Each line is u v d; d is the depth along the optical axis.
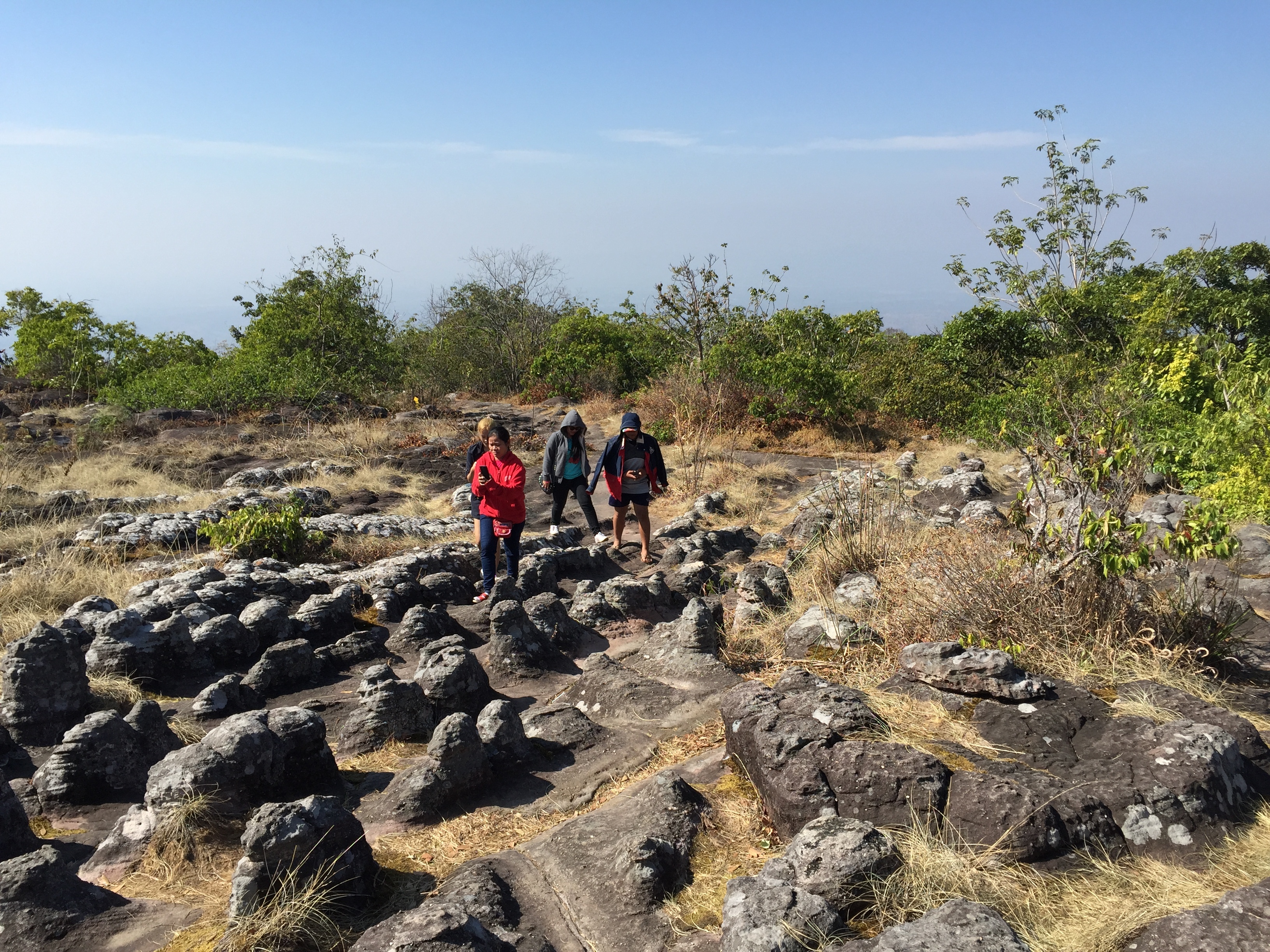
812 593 7.08
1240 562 6.43
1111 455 5.19
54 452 16.59
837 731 3.84
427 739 4.84
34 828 3.90
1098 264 28.23
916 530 8.05
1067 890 3.02
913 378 19.59
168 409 20.50
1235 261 24.06
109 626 5.59
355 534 10.59
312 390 22.50
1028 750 3.83
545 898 3.30
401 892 3.41
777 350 24.73
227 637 6.02
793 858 3.10
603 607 6.93
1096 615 5.03
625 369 29.16
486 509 7.70
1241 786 3.50
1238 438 8.05
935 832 3.31
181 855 3.53
